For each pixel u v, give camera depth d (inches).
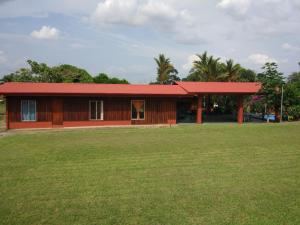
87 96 1087.6
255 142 716.7
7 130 996.6
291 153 598.5
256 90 1216.2
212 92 1163.9
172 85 1282.0
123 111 1144.8
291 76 1748.3
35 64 1785.2
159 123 1175.0
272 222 301.9
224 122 1237.1
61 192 382.0
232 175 452.8
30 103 1050.7
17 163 522.9
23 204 345.7
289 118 1269.7
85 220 307.0
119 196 369.1
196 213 322.3
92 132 901.8
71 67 2114.9
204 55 1868.8
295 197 366.9
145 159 550.3
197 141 732.0
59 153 600.7
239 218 310.5
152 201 353.7
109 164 514.6
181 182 420.2
